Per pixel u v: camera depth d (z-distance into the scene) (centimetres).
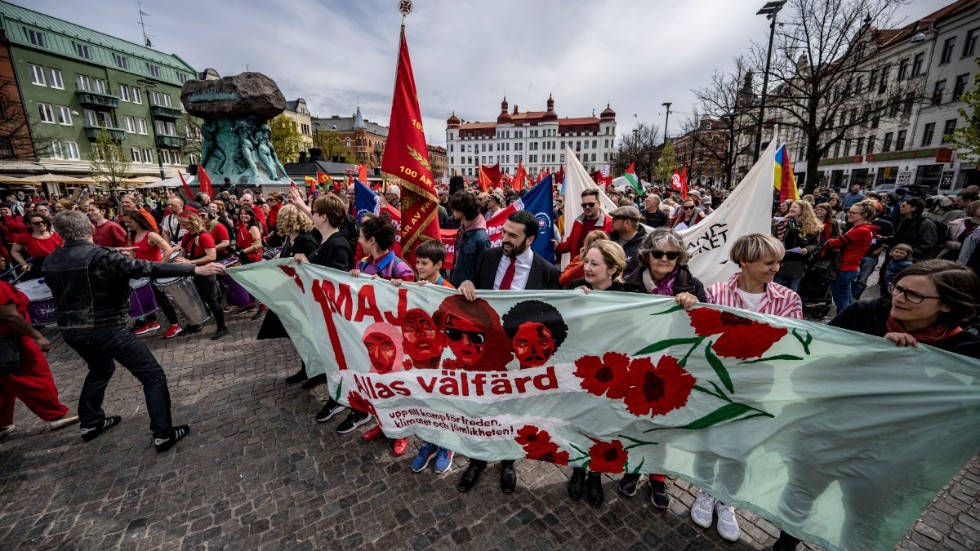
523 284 282
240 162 1568
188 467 284
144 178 3719
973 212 520
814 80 1744
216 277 513
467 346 249
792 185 650
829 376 179
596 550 219
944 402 157
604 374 226
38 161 3266
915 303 163
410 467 282
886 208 1143
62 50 3562
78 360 465
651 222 626
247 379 406
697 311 200
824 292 532
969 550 216
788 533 189
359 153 8938
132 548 222
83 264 267
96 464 288
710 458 208
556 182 1581
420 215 362
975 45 2408
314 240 406
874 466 172
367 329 278
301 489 263
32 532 233
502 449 249
